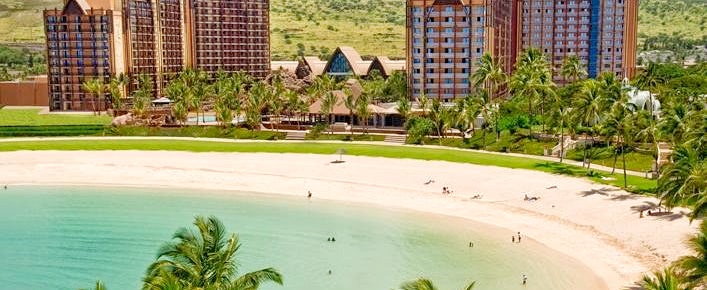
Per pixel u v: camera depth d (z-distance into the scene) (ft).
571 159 474.08
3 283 264.11
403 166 472.85
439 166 468.75
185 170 480.64
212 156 525.34
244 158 515.09
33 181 456.04
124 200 404.16
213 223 186.19
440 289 252.01
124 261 289.94
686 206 325.83
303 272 273.13
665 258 276.82
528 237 316.81
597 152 473.26
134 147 560.20
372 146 544.62
